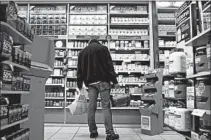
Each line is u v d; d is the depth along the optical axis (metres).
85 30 5.23
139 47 5.20
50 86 5.38
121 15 5.48
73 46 5.22
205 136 2.09
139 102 4.91
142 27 5.56
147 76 4.08
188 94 2.58
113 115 4.85
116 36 5.19
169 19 5.33
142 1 5.30
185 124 2.58
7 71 1.74
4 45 1.59
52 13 5.33
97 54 3.43
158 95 3.84
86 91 3.93
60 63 5.19
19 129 2.17
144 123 3.83
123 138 3.40
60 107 4.89
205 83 2.14
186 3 2.99
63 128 4.45
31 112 2.41
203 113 2.04
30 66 2.22
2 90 1.63
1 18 1.65
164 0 5.17
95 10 5.40
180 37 3.24
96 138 3.38
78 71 3.62
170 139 3.34
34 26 5.26
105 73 3.39
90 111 3.44
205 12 2.26
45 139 3.29
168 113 2.96
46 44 2.60
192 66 2.53
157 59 4.96
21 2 5.30
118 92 5.02
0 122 1.59
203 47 2.17
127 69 5.11
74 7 5.42
